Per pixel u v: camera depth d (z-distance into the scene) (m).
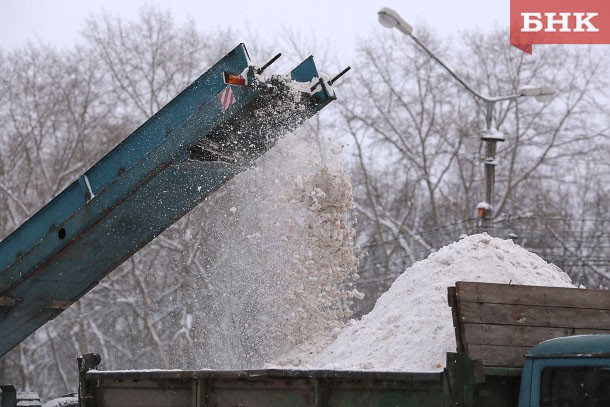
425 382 12.10
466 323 12.95
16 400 23.16
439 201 74.81
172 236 50.31
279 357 20.00
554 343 12.18
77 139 61.09
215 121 17.86
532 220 67.12
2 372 60.00
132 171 18.58
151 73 62.34
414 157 68.25
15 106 65.50
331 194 20.81
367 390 12.43
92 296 55.19
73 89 64.25
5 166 63.72
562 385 11.91
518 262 17.72
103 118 63.53
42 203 59.62
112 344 55.12
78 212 19.14
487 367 12.61
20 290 20.31
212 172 19.19
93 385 14.80
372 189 71.62
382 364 15.72
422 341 15.72
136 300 54.03
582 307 13.98
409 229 72.38
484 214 35.41
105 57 63.12
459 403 11.91
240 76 17.55
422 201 75.56
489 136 35.62
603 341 11.70
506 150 71.56
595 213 71.44
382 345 16.31
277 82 17.83
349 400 12.51
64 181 60.75
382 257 67.62
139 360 54.09
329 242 20.69
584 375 11.72
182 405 13.76
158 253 53.31
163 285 53.91
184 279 49.84
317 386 12.47
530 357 12.35
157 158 18.33
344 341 17.77
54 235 19.53
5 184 62.16
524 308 13.52
